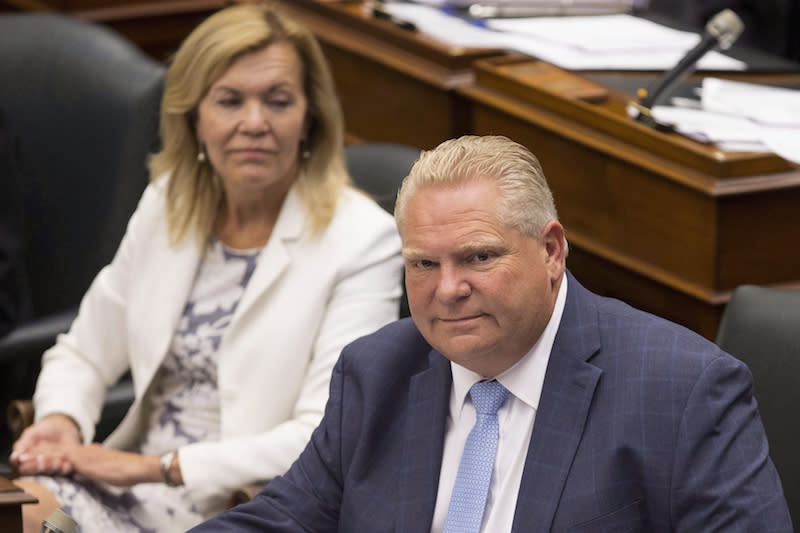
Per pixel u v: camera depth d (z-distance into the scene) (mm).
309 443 6125
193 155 8195
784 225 8305
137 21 14672
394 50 10930
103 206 10367
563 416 5359
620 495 5191
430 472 5613
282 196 8094
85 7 14461
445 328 5242
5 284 9289
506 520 5430
